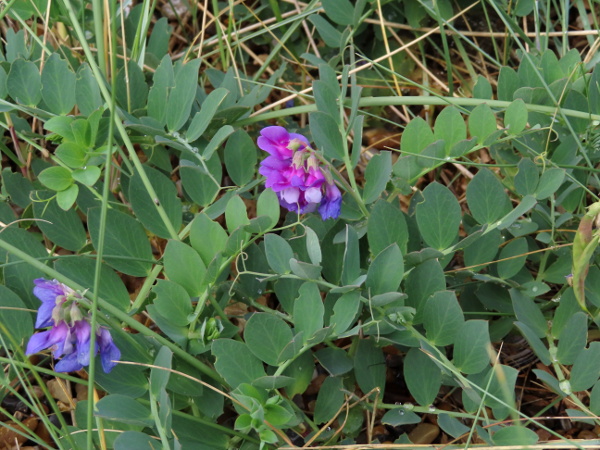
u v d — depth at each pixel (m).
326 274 0.63
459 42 0.78
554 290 0.69
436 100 0.67
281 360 0.58
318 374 0.67
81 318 0.55
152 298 0.63
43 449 0.64
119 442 0.55
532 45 0.73
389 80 0.79
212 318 0.60
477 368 0.58
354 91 0.64
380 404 0.61
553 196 0.64
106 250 0.60
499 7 0.74
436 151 0.62
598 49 0.73
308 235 0.58
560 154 0.66
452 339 0.59
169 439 0.57
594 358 0.58
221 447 0.59
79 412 0.59
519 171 0.62
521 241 0.63
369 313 0.61
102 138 0.63
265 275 0.59
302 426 0.62
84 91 0.63
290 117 0.76
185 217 0.68
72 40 0.73
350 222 0.64
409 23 0.77
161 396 0.55
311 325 0.58
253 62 0.80
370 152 0.77
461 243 0.60
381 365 0.61
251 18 0.80
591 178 0.67
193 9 0.79
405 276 0.61
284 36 0.75
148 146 0.67
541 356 0.58
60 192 0.61
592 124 0.65
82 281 0.60
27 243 0.60
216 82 0.72
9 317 0.59
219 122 0.66
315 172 0.58
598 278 0.62
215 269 0.58
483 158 0.76
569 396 0.60
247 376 0.58
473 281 0.65
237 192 0.64
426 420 0.65
